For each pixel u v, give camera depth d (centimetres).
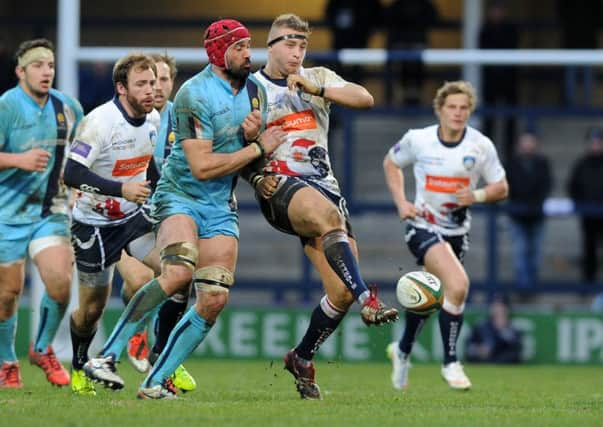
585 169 5694
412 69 6550
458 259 3722
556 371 4922
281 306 5478
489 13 6188
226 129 2595
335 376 4362
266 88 2769
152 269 3098
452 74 7375
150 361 2927
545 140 7112
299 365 2859
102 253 3050
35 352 3231
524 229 5716
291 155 2769
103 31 7644
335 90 2739
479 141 3638
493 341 5369
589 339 5484
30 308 5378
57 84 6003
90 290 3059
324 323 2794
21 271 3155
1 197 3111
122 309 5278
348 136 5722
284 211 2681
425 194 3650
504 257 6544
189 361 5312
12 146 3122
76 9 5091
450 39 7675
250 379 3966
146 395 2628
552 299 6394
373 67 7144
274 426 2202
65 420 2261
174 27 7350
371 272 6341
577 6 6612
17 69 3122
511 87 6206
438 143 3628
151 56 3041
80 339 3045
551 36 7644
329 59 5356
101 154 2919
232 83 2608
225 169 2545
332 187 2797
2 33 7394
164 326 2898
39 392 3016
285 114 2766
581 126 7162
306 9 7681
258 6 7725
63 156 3166
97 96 5762
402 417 2400
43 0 7694
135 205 3047
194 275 2598
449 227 3659
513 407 2738
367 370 4797
